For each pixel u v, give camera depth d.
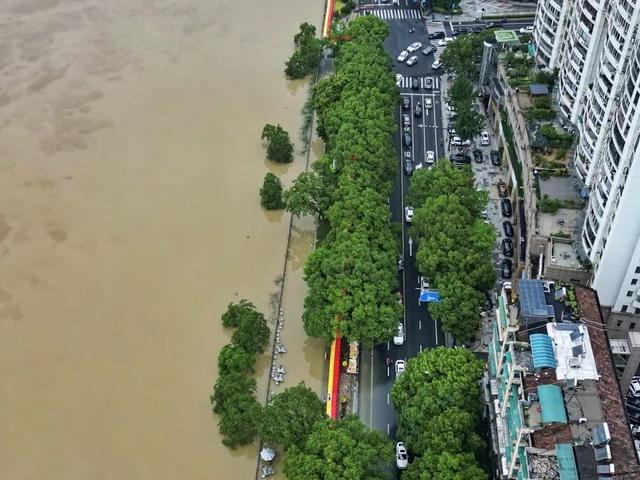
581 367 171.75
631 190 194.12
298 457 189.88
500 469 183.62
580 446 158.75
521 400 168.75
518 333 183.12
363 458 185.88
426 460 186.75
